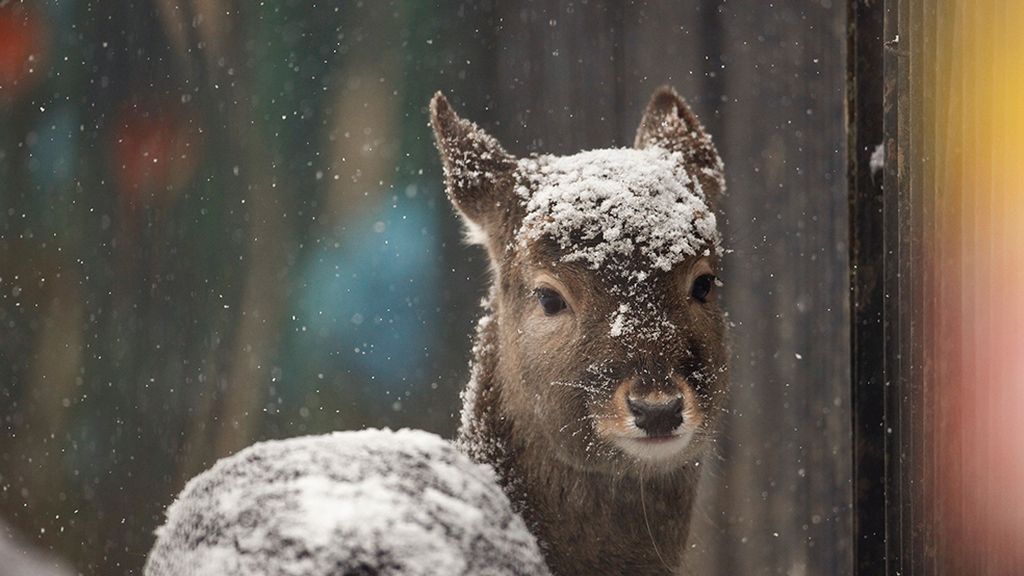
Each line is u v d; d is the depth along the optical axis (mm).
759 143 14586
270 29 18109
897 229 5883
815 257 14047
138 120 18766
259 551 5477
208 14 18328
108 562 15750
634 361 6562
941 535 5805
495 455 7086
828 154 14195
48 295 18969
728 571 13250
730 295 14219
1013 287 5633
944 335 5781
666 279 6727
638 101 15539
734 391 13914
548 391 6781
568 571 6945
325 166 17625
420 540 5531
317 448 6227
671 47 15359
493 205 7371
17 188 19359
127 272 18531
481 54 16875
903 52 5844
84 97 19156
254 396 17000
